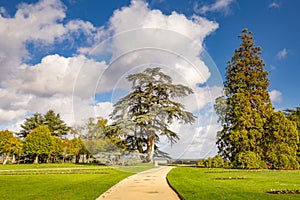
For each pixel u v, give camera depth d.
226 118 19.66
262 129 17.72
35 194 5.89
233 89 21.08
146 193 5.82
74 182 8.41
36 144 28.39
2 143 27.81
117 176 9.51
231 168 16.12
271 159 16.34
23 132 38.50
